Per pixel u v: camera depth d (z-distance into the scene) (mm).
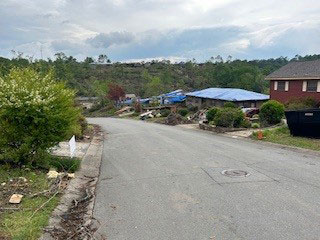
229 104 26812
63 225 5820
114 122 33188
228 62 90062
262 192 7266
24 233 5180
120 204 6848
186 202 6777
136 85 79562
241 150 12695
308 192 7227
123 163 10930
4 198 6793
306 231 5301
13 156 8969
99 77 82188
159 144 14805
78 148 14086
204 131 20609
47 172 9008
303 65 29906
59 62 69875
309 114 14430
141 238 5246
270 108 19750
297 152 12117
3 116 9000
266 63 107562
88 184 8492
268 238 5094
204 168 9680
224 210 6266
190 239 5137
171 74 83250
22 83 9422
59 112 9523
